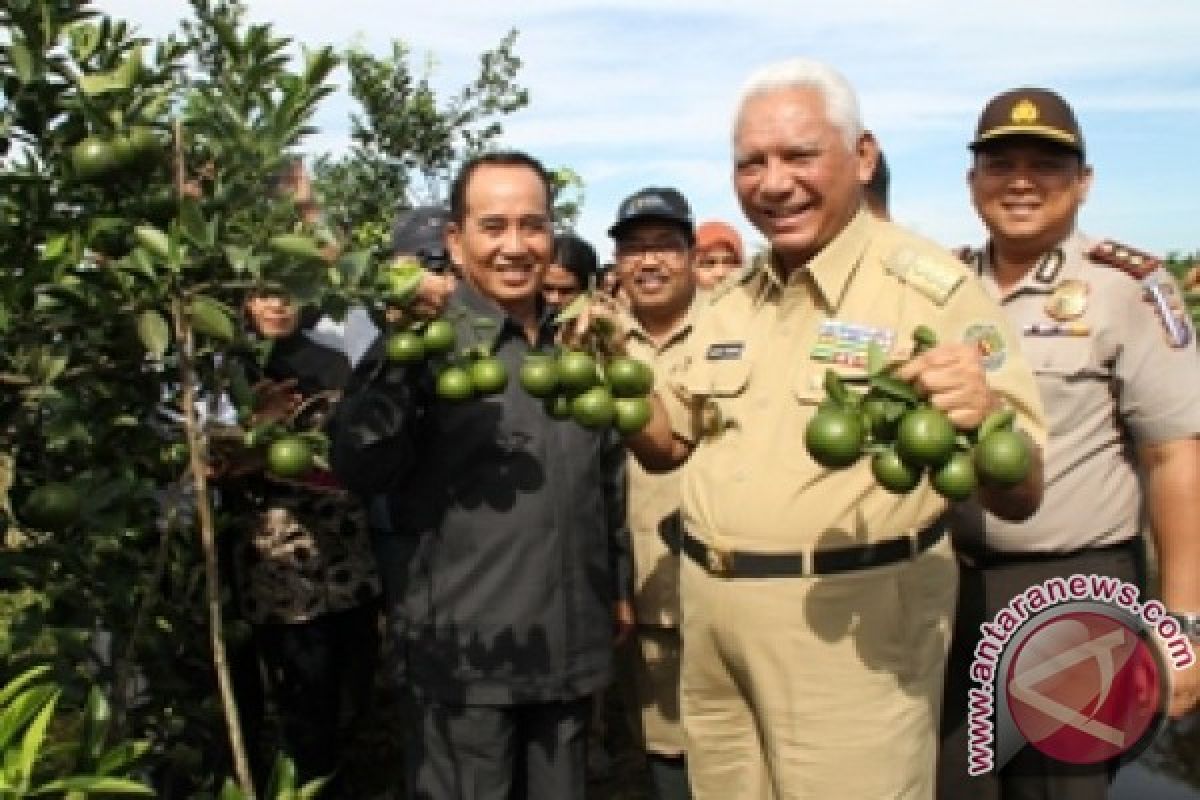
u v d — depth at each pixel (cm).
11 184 228
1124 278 334
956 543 347
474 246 325
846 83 272
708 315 316
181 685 307
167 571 315
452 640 324
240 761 232
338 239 255
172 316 239
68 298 228
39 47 227
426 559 329
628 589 396
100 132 226
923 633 275
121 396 259
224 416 331
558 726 338
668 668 414
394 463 307
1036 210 339
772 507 272
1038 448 256
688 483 304
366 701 499
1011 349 261
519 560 323
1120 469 339
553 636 327
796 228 272
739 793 307
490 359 296
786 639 272
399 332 283
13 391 232
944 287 265
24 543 277
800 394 273
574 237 525
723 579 283
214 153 240
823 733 270
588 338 307
